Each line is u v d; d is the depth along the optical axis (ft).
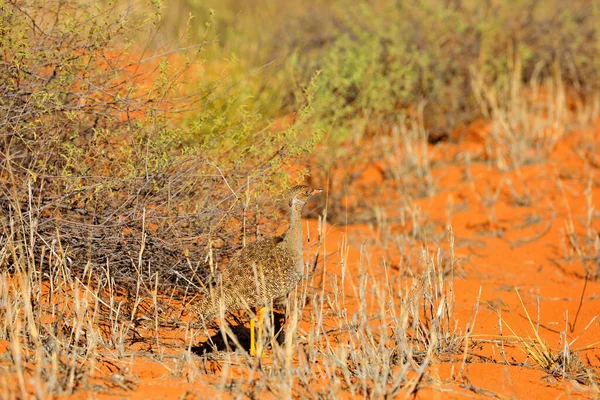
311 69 77.15
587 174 75.72
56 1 46.21
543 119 86.28
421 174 75.97
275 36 86.48
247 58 77.87
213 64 66.23
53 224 42.52
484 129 86.38
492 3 90.12
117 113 46.06
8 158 40.14
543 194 72.33
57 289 40.27
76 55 45.24
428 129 85.25
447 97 85.81
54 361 32.42
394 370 38.29
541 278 56.85
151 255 44.21
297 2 96.07
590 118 87.45
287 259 39.34
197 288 43.57
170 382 34.99
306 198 40.22
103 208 44.11
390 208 70.18
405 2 88.48
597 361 43.37
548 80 86.28
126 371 35.86
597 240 59.00
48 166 44.39
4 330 37.17
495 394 36.40
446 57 86.17
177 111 45.06
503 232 65.36
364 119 71.46
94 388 33.22
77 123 45.16
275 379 35.01
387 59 82.43
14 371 33.37
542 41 90.99
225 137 50.34
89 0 48.49
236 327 43.78
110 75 45.68
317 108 64.69
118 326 41.16
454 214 69.31
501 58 87.81
